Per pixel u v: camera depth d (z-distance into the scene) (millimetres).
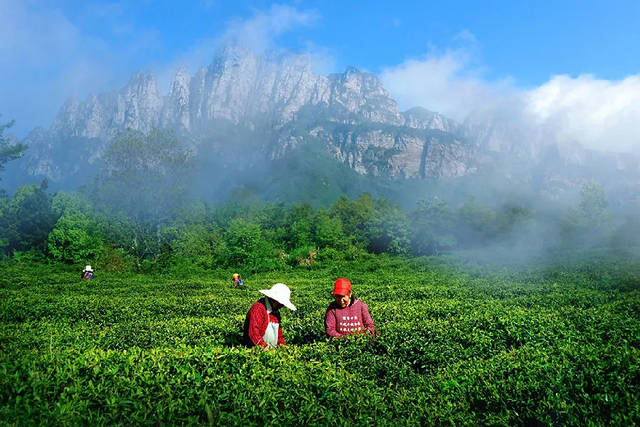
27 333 7898
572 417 4551
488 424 4699
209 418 4227
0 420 4035
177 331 8516
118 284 27438
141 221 49219
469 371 5453
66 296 17984
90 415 4230
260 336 6543
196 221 56812
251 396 4594
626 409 4438
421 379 5508
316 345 6461
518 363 5504
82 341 7355
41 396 4355
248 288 25719
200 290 23969
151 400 4512
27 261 46688
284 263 47125
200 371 5043
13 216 51469
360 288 21547
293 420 4402
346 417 4539
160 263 43719
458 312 10219
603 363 5145
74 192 59250
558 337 7324
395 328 7273
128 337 7996
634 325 8031
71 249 46781
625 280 20641
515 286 19453
